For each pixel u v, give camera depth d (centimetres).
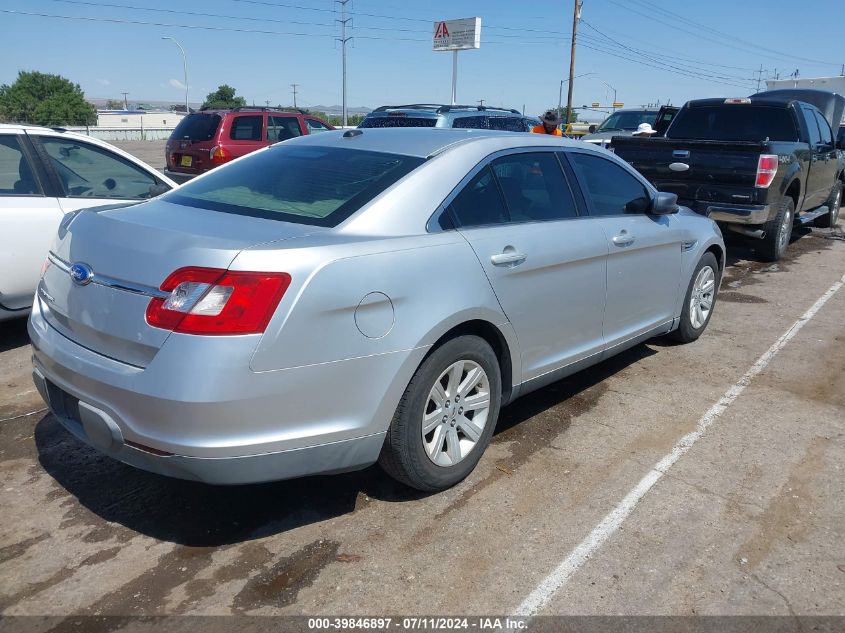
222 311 279
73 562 313
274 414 291
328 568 311
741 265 938
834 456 416
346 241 313
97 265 310
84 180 603
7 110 9062
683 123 1015
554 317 414
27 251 557
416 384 335
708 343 613
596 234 440
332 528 339
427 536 334
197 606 287
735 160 802
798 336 636
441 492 371
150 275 291
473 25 3766
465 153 382
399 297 321
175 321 280
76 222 345
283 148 427
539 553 323
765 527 346
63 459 400
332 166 380
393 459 342
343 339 303
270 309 284
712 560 320
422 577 306
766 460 410
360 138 417
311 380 297
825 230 1227
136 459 298
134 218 337
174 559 316
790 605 293
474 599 293
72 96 9131
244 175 396
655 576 309
